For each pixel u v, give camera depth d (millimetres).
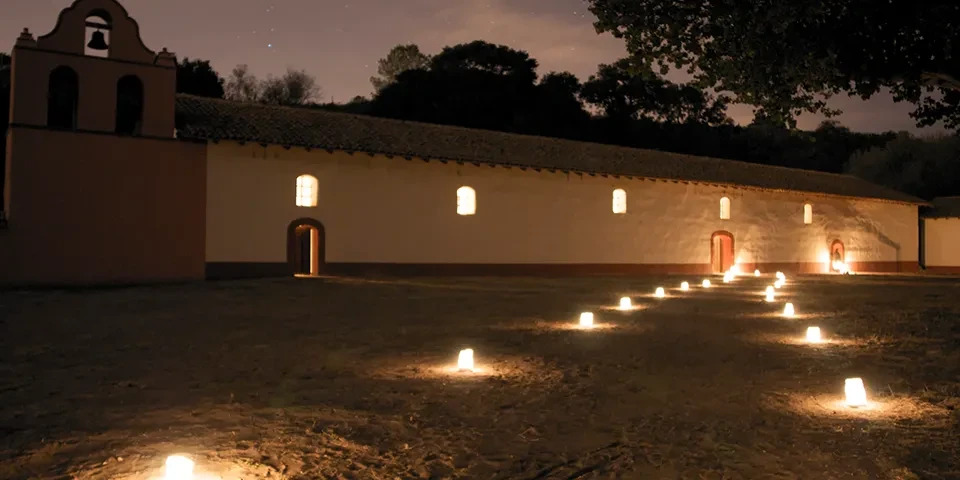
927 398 7395
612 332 12734
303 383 7980
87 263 22172
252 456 5242
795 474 4965
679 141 64562
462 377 8367
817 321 14797
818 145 68312
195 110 25969
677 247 35750
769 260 39344
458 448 5516
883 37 9711
